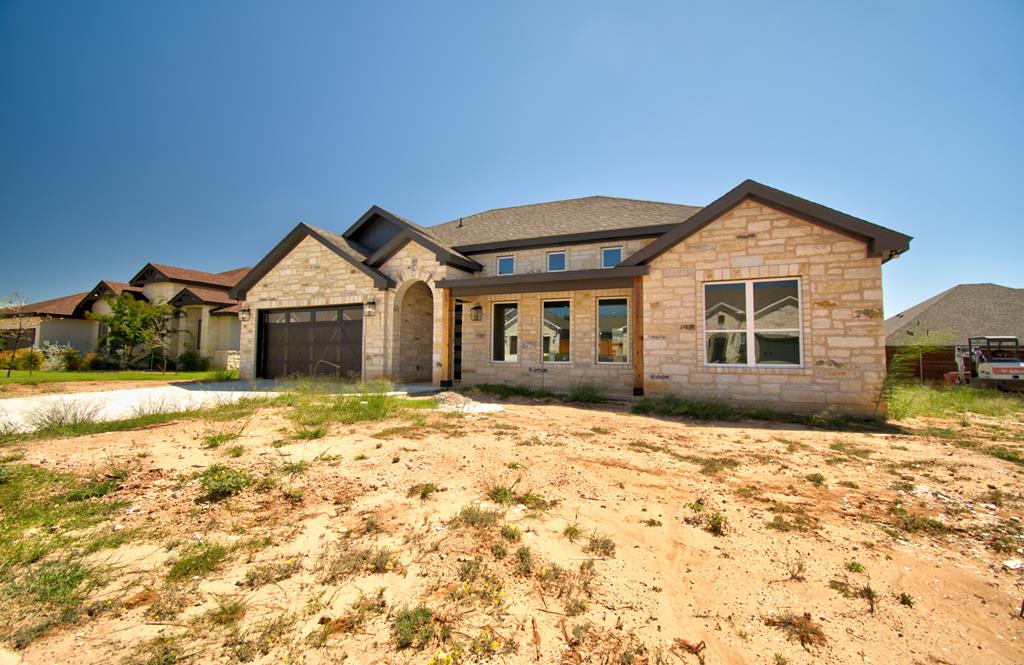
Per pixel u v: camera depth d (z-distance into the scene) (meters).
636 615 2.46
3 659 1.97
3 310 19.27
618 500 4.10
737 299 9.95
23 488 3.91
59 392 11.26
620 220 14.11
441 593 2.61
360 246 17.47
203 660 2.02
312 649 2.13
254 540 3.18
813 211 9.12
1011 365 15.76
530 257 14.63
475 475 4.71
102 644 2.09
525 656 2.13
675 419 8.39
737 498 4.19
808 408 9.16
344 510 3.75
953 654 2.18
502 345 14.34
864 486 4.57
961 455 5.85
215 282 26.09
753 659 2.13
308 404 8.38
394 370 14.73
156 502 3.79
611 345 13.05
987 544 3.35
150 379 15.59
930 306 26.31
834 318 9.07
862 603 2.59
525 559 2.98
